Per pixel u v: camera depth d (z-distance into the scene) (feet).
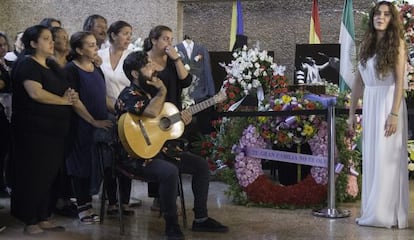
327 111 19.25
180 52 25.71
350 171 20.81
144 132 16.16
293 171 21.79
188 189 23.48
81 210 18.39
